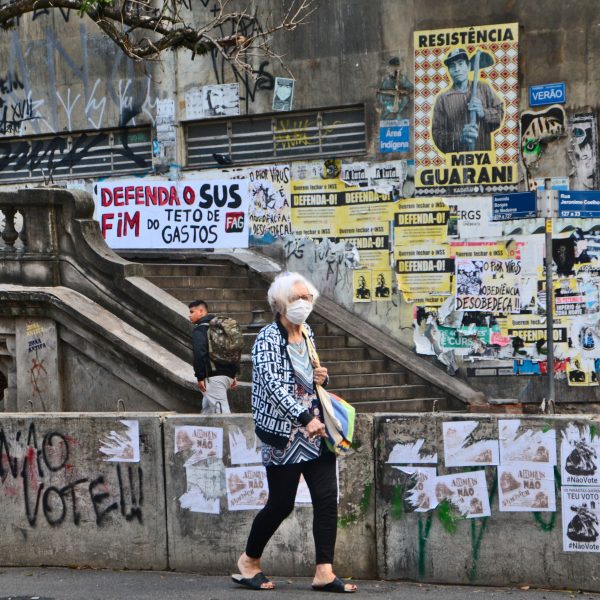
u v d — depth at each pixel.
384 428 10.94
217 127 26.84
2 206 20.19
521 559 10.52
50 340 19.31
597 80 22.98
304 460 10.12
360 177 24.95
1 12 19.92
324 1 25.23
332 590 10.40
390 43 24.62
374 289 24.73
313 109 25.52
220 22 20.67
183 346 18.66
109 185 26.72
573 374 23.02
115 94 27.80
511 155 23.69
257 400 10.21
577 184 23.19
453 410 22.97
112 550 11.74
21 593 10.79
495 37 23.70
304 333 10.32
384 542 10.93
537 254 23.31
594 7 22.94
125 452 11.67
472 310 23.83
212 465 11.35
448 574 10.72
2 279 20.17
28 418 12.04
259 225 26.00
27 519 12.05
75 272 19.77
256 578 10.66
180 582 11.07
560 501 10.39
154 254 26.34
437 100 24.22
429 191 24.30
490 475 10.60
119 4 26.09
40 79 28.73
